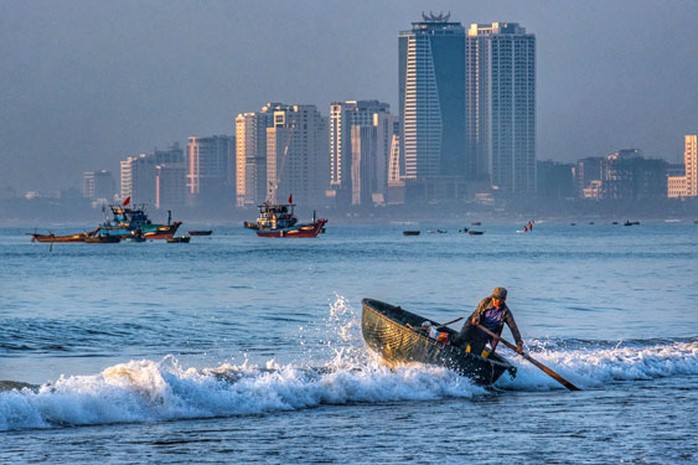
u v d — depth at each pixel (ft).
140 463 208.13
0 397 244.42
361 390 284.20
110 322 531.09
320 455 215.72
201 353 401.70
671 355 357.20
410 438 232.73
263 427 244.63
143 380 262.06
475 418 257.75
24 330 482.69
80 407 248.93
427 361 301.22
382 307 327.67
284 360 378.53
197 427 243.81
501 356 315.78
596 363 337.31
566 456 215.31
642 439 232.12
